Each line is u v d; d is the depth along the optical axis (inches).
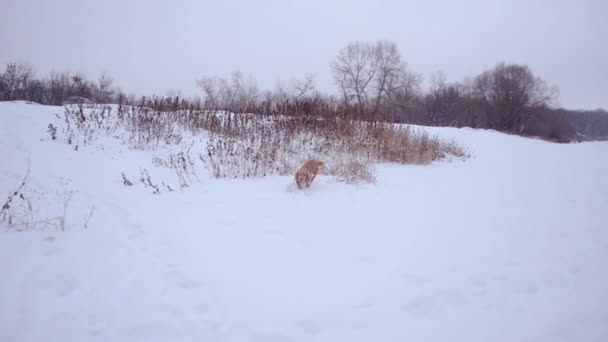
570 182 307.3
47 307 101.3
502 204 228.1
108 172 245.9
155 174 253.0
